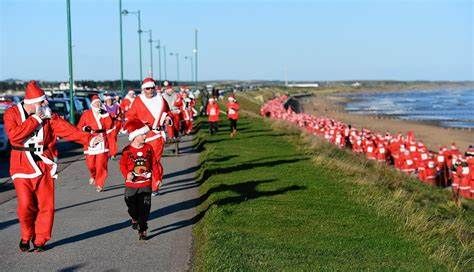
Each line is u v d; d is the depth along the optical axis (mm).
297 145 21453
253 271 7008
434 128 60719
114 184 13891
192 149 21438
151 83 12500
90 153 12961
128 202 8875
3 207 11406
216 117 26297
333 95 190750
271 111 50781
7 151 20812
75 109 29281
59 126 8430
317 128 33750
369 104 126125
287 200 11375
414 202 12766
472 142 47594
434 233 9586
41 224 8258
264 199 11375
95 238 8961
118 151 21062
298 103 120062
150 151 8953
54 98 31219
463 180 19109
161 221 10039
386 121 71562
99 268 7488
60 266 7594
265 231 9031
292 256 7746
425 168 22266
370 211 10672
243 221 9562
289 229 9211
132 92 20406
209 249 7797
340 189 12648
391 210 10703
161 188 13250
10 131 8086
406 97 173125
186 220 10125
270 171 14891
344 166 15891
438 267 7762
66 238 8977
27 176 8172
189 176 14977
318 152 19359
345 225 9641
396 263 7781
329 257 7832
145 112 12492
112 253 8148
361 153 25375
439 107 111125
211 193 11805
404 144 25500
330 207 10875
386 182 15531
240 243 8148
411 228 9609
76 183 14117
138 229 9008
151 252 8180
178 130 19812
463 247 8828
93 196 12383
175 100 19875
